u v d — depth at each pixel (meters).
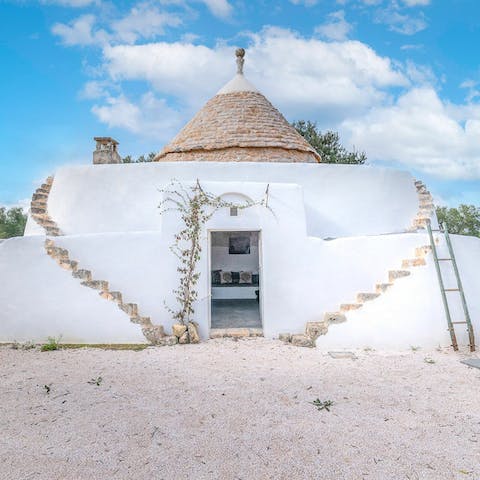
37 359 8.08
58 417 5.34
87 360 7.95
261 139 14.11
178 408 5.58
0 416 5.39
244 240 17.75
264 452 4.39
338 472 4.02
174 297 9.62
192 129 15.16
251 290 16.39
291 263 9.78
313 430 4.91
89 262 9.77
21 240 9.54
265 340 9.45
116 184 11.58
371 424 5.08
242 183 9.95
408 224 12.48
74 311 9.33
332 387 6.41
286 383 6.59
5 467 4.14
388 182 12.39
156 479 3.91
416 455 4.34
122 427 5.01
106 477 3.96
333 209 11.82
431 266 9.00
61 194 11.91
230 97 15.94
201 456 4.32
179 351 8.55
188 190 9.87
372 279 9.66
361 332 8.88
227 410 5.50
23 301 9.39
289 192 9.99
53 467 4.13
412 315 8.84
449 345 8.84
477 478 3.93
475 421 5.18
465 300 9.02
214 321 11.12
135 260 9.73
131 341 9.22
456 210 45.75
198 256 9.70
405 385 6.52
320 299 9.70
